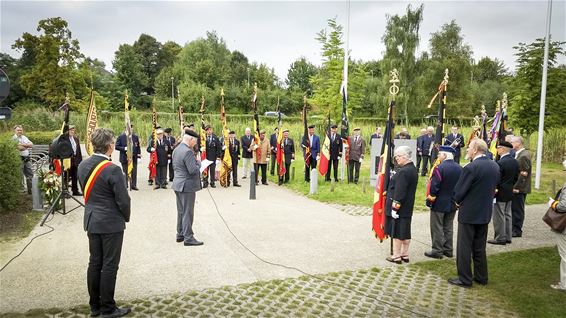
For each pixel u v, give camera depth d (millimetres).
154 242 7715
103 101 38594
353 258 6984
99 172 4625
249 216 9875
